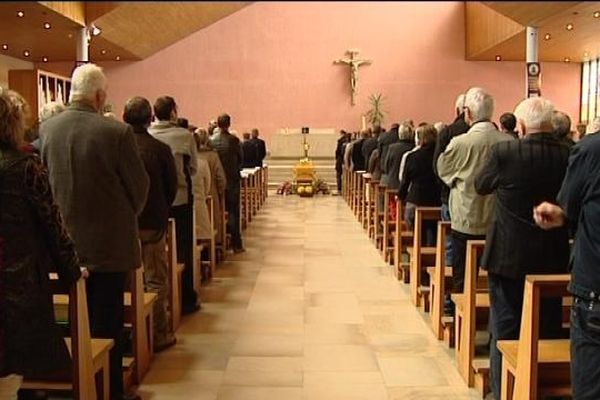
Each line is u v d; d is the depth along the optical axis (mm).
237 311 5348
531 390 2650
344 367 4039
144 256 4223
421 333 4746
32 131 3939
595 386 2350
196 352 4312
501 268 3104
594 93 17406
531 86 8656
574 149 2422
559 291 2615
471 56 17406
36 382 2861
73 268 2520
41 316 2330
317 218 11297
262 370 3982
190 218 5125
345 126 18219
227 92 18172
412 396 3578
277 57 18141
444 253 4504
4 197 2291
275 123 18234
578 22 10500
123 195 3127
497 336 3221
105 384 3088
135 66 17922
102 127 3053
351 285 6285
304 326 4926
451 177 4035
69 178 3033
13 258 2297
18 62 15398
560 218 2580
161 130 4844
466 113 4234
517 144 3078
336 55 18125
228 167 7680
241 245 8039
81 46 9039
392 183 7320
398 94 18141
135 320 3666
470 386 3705
